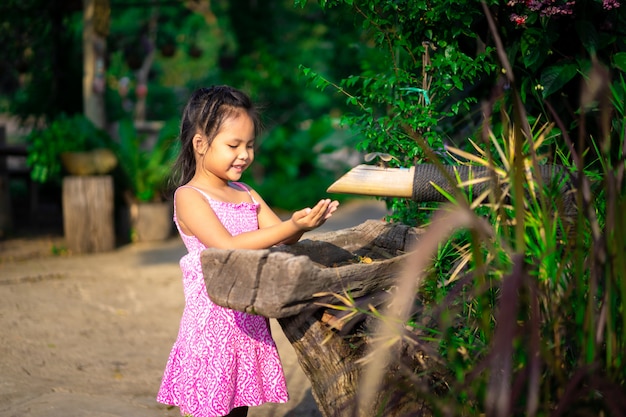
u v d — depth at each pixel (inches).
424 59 118.4
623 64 107.4
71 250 281.7
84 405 132.9
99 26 321.1
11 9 350.9
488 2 109.3
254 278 77.5
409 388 77.3
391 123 114.7
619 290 72.7
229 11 477.1
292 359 160.2
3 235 314.2
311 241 95.9
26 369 152.4
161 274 246.8
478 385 74.5
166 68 916.0
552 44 116.6
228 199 100.4
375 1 116.6
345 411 80.9
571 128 113.3
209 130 96.3
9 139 546.9
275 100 470.0
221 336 94.7
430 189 89.0
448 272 94.9
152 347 171.8
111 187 286.0
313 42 473.7
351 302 80.1
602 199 88.9
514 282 62.7
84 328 185.2
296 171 434.9
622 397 65.4
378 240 101.5
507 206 82.2
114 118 450.0
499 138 117.1
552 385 74.0
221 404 93.4
